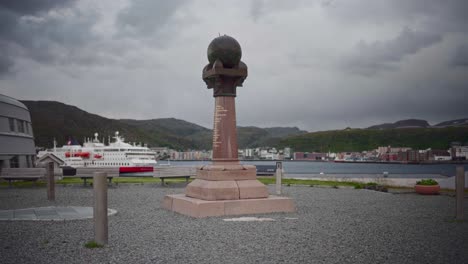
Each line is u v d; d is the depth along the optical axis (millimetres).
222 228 13500
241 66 18516
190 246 10875
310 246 10859
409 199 23234
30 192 27828
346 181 40031
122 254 10016
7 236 12070
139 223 14539
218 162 18031
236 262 9289
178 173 33594
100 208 10898
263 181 37156
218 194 16938
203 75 19094
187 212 16750
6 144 54031
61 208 18484
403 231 13039
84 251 10305
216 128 18375
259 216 16281
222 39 18391
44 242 11281
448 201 22219
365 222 14812
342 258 9656
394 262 9305
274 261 9383
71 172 32281
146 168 96875
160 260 9469
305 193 26750
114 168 33312
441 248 10672
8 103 55688
